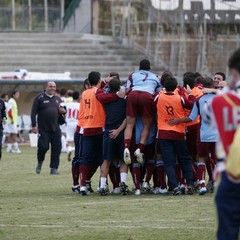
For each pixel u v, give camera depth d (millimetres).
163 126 34094
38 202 32438
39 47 95250
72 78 86312
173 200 32312
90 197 34250
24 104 79188
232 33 86500
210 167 35000
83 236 23688
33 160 58281
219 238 16406
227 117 16422
